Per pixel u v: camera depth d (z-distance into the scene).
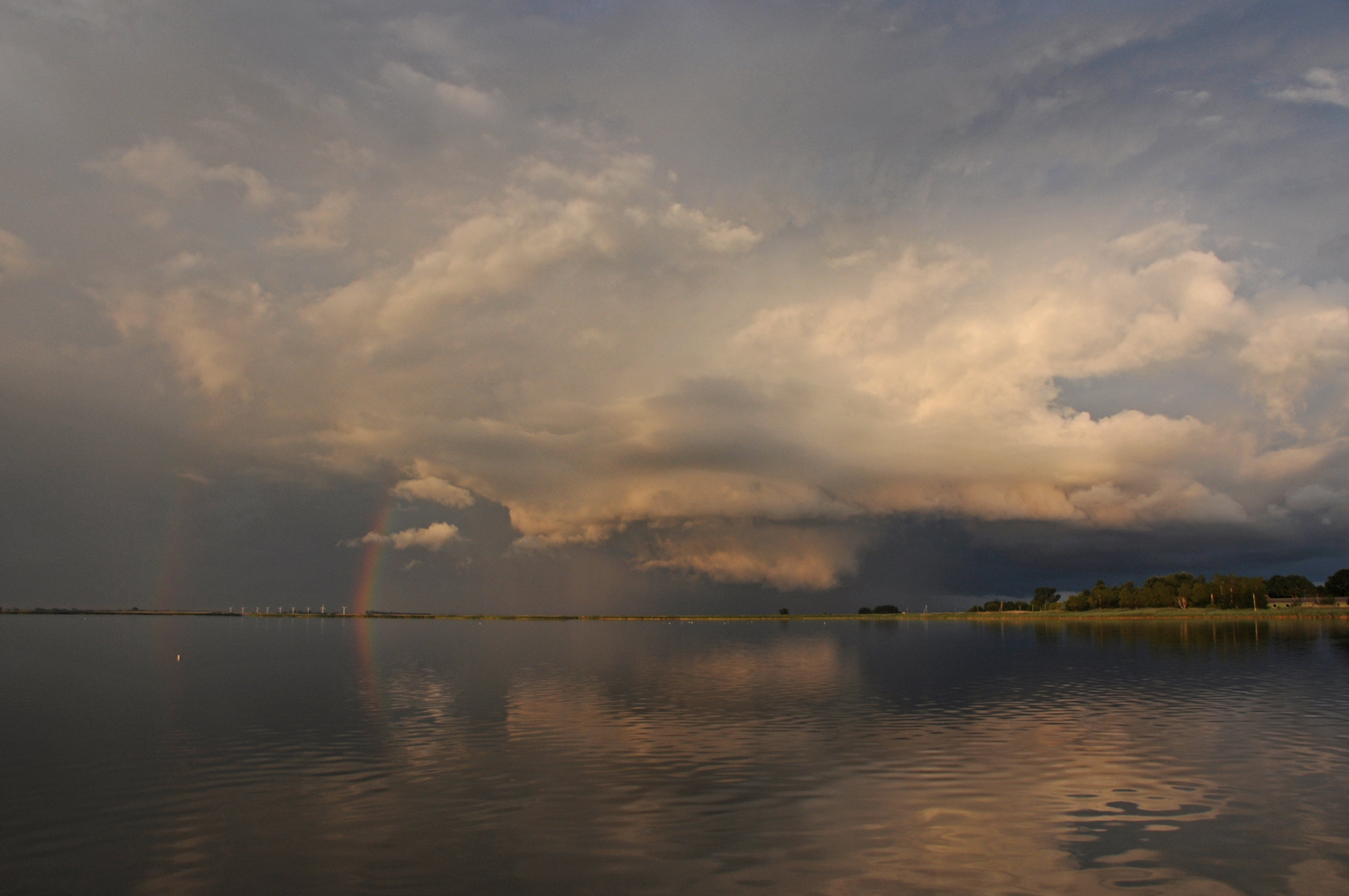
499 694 62.25
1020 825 25.91
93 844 24.78
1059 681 68.44
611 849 23.94
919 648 124.50
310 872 22.30
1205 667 79.19
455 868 22.50
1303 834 24.91
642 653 116.81
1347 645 111.06
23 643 140.50
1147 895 20.36
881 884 21.12
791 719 47.75
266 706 54.97
